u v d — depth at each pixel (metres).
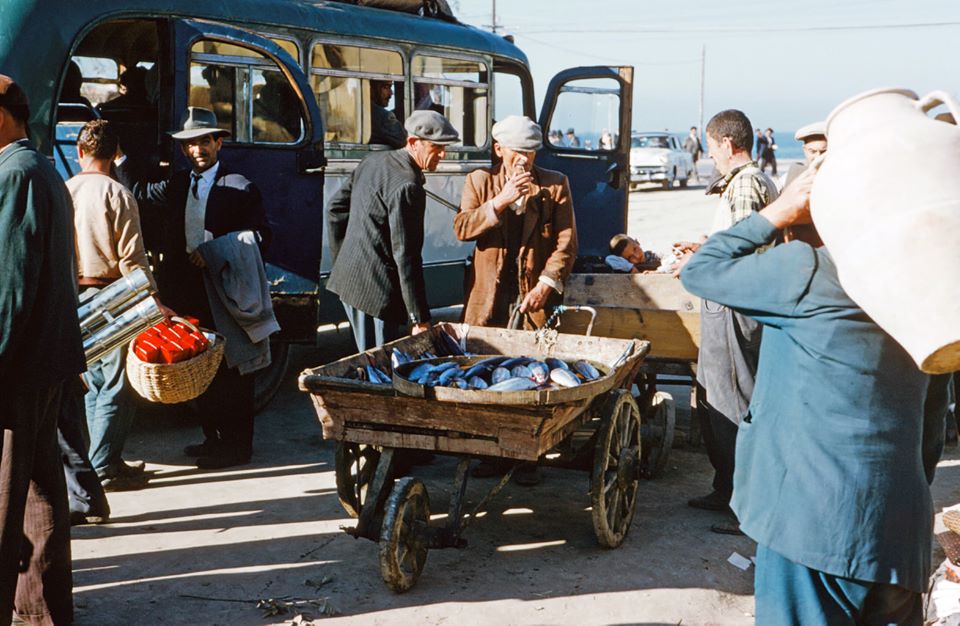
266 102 7.30
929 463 3.12
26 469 3.67
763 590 2.95
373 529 4.46
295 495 5.72
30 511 3.90
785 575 2.90
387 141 8.73
